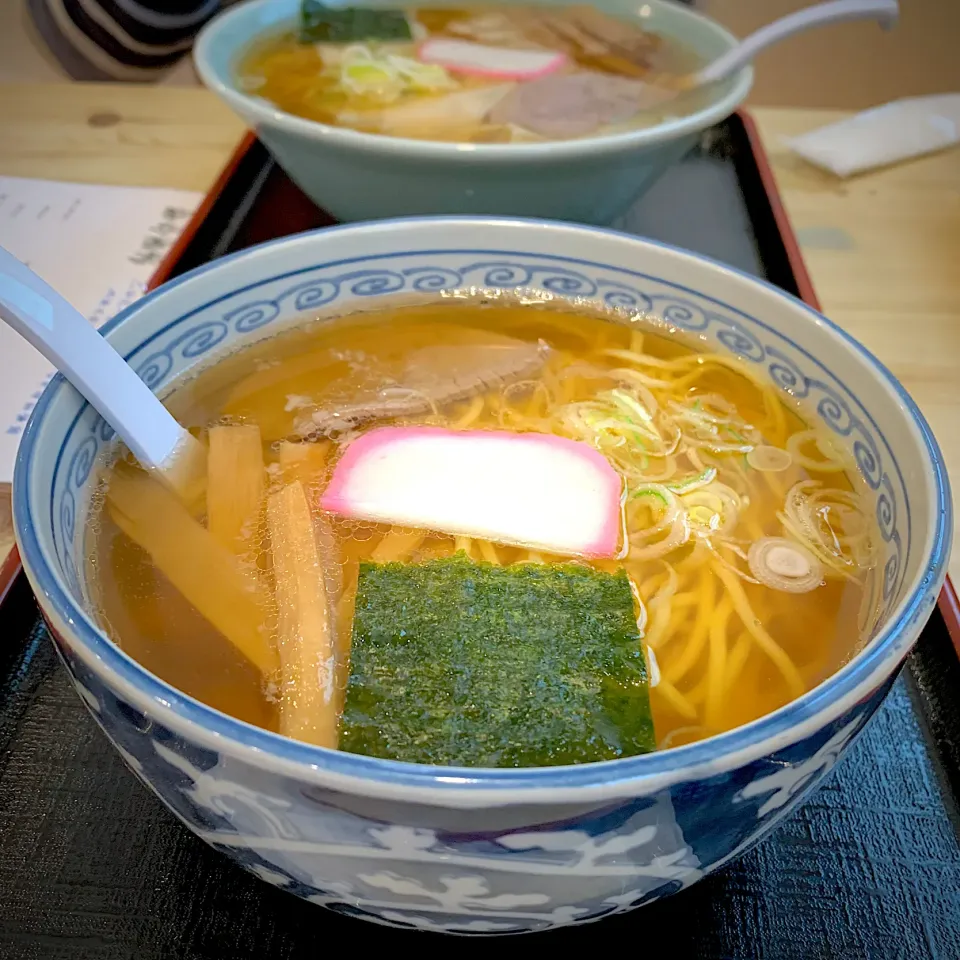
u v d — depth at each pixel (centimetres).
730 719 20
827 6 39
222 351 26
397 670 18
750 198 41
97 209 39
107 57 63
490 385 26
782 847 21
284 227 38
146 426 22
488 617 19
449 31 47
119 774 21
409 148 31
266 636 20
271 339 26
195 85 65
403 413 25
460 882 15
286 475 23
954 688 23
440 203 33
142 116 46
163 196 40
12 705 23
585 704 18
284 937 19
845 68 80
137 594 21
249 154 42
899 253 38
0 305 19
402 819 14
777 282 36
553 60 43
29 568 17
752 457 24
